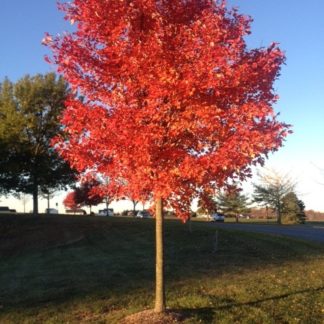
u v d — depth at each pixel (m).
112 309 11.06
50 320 10.37
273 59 8.72
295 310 10.14
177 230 28.22
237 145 7.97
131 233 29.89
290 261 18.44
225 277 14.48
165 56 8.27
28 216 40.34
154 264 17.75
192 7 8.98
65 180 47.00
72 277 15.82
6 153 44.62
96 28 8.85
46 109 45.06
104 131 8.51
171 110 8.44
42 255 23.39
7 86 45.66
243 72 8.16
